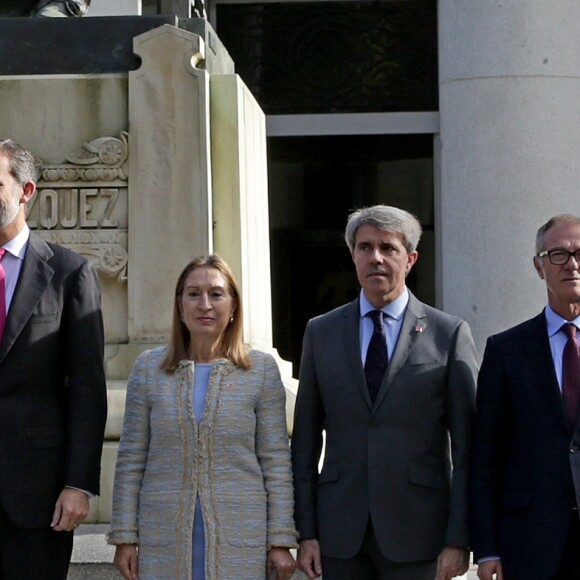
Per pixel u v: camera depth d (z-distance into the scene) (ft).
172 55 33.99
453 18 59.62
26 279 25.99
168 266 33.76
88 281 26.55
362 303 26.91
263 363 25.99
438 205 64.39
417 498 25.95
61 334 26.25
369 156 66.64
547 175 58.13
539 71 58.23
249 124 36.11
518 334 26.40
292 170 66.95
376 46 66.39
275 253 67.05
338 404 26.32
